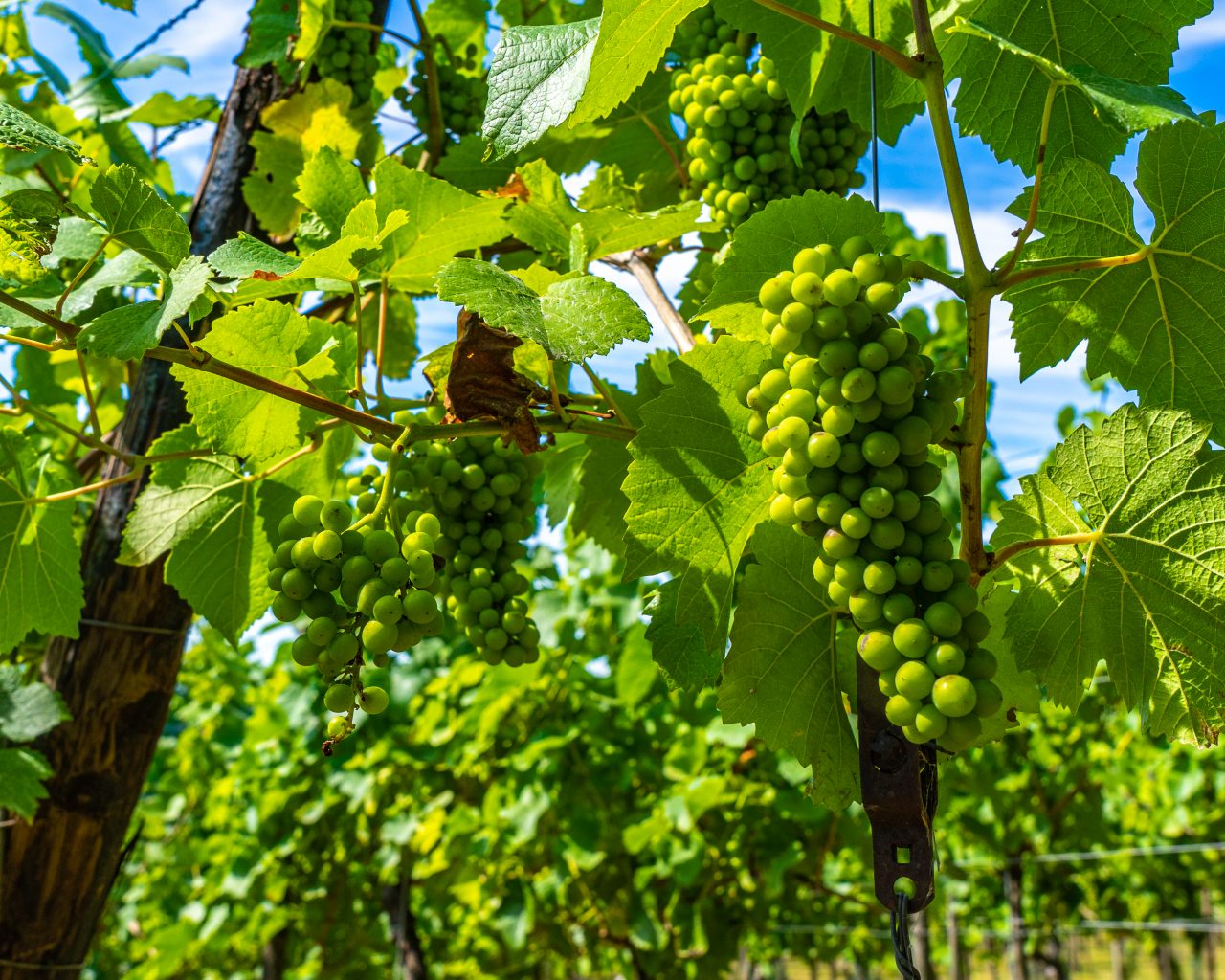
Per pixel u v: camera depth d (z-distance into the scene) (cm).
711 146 187
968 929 1038
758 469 125
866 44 113
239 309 139
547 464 224
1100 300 130
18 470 170
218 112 328
